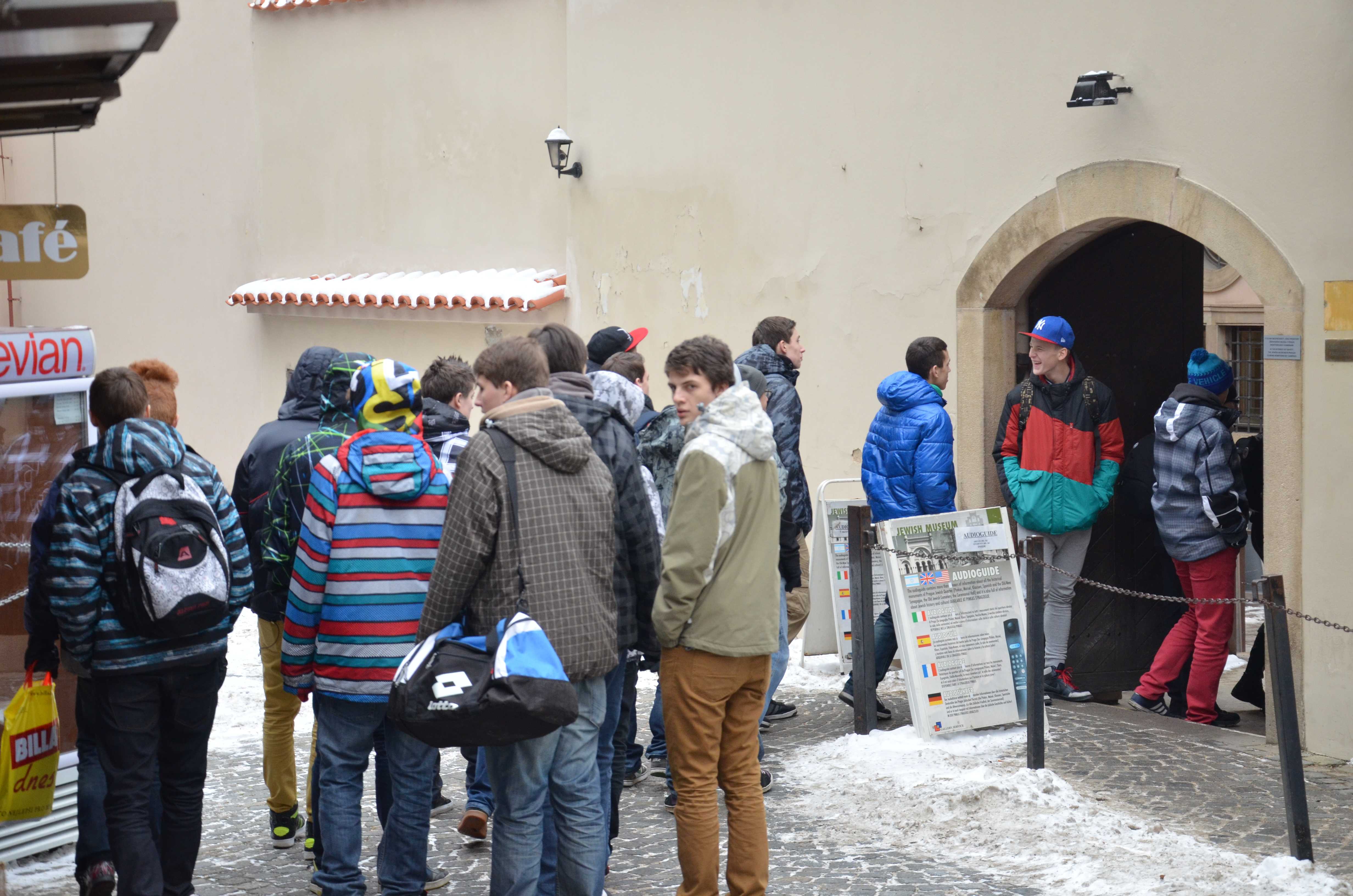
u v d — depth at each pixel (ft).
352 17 41.42
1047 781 19.29
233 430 46.47
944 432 22.67
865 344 28.86
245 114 44.86
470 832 17.48
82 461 14.14
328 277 42.98
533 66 37.09
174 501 14.07
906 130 27.61
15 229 15.87
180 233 47.37
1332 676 21.56
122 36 12.21
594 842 13.73
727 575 13.82
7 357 17.35
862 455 25.39
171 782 14.79
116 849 13.99
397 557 13.94
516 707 12.21
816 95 29.35
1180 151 23.00
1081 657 26.53
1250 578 28.71
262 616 16.92
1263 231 21.95
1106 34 23.95
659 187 33.01
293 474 14.66
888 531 21.93
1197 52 22.68
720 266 31.78
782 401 20.67
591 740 13.71
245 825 18.79
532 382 13.42
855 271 28.94
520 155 37.65
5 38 11.57
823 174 29.37
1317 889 15.65
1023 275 26.18
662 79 32.63
